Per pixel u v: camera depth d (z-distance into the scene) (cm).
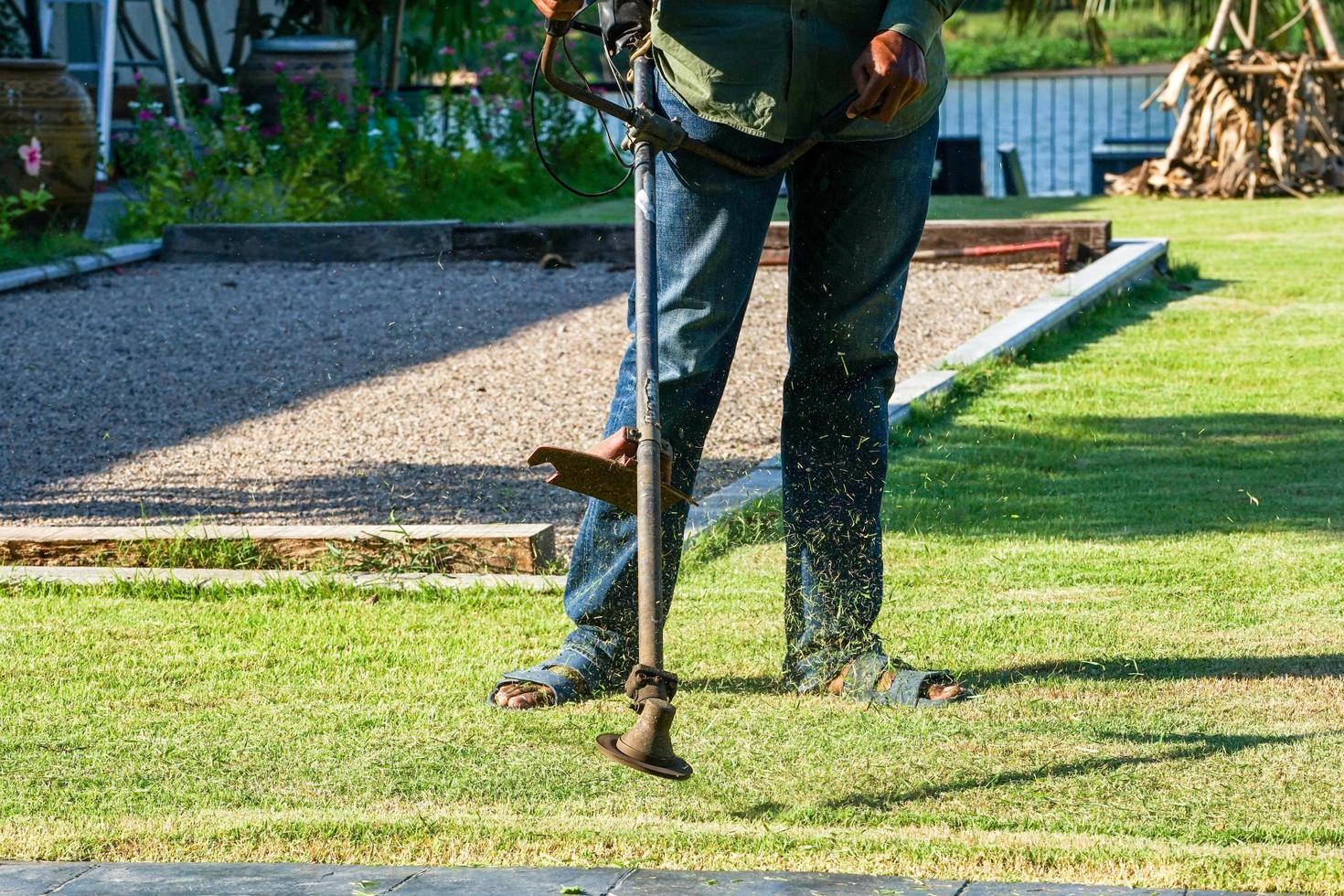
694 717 716
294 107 3130
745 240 709
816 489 760
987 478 1202
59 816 606
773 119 689
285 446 1378
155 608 922
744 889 509
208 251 2656
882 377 764
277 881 524
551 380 1641
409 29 4516
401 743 689
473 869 534
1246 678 753
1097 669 774
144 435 1438
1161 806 596
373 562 983
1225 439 1323
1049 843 554
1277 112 3659
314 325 2025
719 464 1288
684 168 700
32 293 2300
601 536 754
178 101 3266
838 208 720
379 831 577
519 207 3441
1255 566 955
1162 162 3706
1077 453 1286
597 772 650
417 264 2625
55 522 1150
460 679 782
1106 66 4675
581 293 2284
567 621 879
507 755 673
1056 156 5547
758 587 936
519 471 1270
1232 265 2467
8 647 843
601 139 3972
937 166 4138
